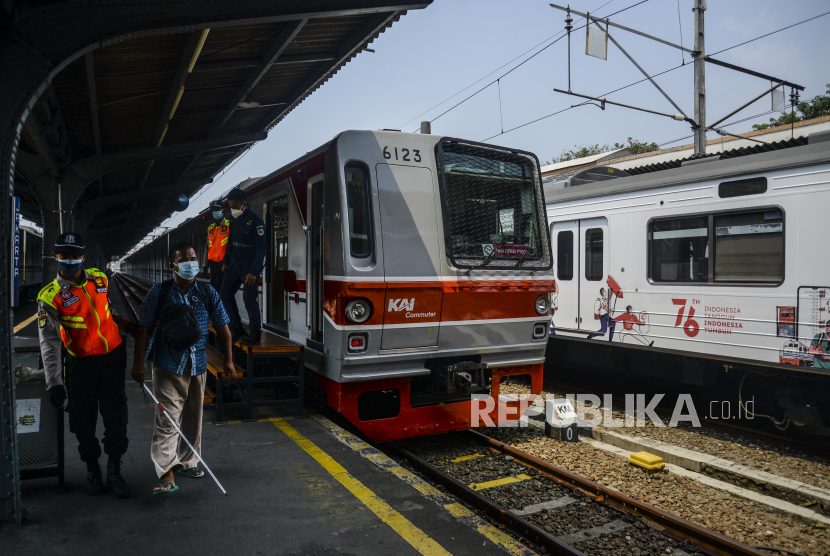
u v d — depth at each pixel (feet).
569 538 13.21
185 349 12.36
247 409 18.62
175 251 12.31
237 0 14.37
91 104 33.81
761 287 20.90
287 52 34.78
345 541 10.61
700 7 36.11
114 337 12.08
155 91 35.70
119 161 46.85
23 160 43.42
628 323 26.35
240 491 12.76
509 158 20.20
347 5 17.54
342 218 16.70
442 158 18.35
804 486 15.66
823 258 19.10
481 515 14.52
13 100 10.09
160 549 10.08
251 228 19.97
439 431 18.93
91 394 11.96
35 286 84.74
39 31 10.88
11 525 10.78
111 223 107.24
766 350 20.76
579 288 29.19
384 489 13.09
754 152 23.35
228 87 38.24
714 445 20.08
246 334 21.21
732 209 21.95
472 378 18.99
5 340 10.51
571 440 20.70
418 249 17.74
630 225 26.30
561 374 33.78
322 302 18.62
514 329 20.03
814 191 19.39
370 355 17.10
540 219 20.71
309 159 19.54
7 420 10.69
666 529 13.69
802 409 19.90
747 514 14.74
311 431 17.51
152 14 12.62
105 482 12.92
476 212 19.31
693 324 23.40
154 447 12.41
